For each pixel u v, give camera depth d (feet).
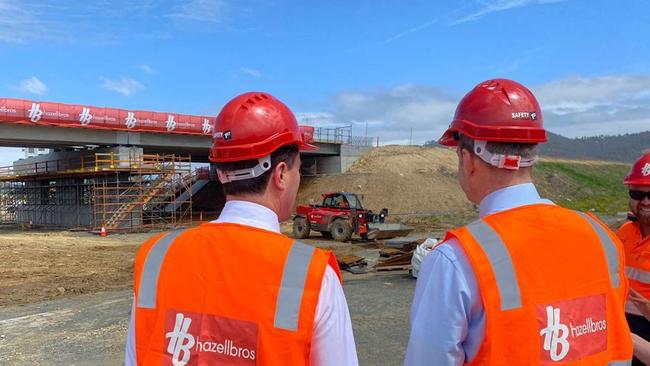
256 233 5.20
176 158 111.96
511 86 5.77
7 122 89.20
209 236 5.32
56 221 120.88
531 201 5.70
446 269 5.15
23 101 90.12
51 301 33.88
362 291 31.24
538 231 5.32
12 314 30.01
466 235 5.24
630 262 10.37
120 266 49.93
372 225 67.51
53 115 93.45
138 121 104.94
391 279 36.06
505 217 5.48
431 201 115.96
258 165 5.38
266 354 4.71
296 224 73.87
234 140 5.36
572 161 180.34
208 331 4.93
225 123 5.44
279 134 5.43
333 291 4.94
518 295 4.97
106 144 106.01
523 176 5.77
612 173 172.76
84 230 98.78
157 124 107.76
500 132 5.52
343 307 5.04
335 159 142.51
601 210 110.11
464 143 5.90
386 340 21.03
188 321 5.03
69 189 117.91
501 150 5.57
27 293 36.73
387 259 42.27
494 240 5.18
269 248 5.04
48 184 128.57
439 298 5.14
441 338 5.05
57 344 22.70
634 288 10.19
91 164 112.16
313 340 4.81
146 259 5.52
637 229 10.55
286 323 4.75
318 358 4.83
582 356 5.16
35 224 122.83
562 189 142.72
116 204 95.55
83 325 26.00
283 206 5.70
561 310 5.08
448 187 124.36
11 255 57.06
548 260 5.17
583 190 143.54
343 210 69.67
